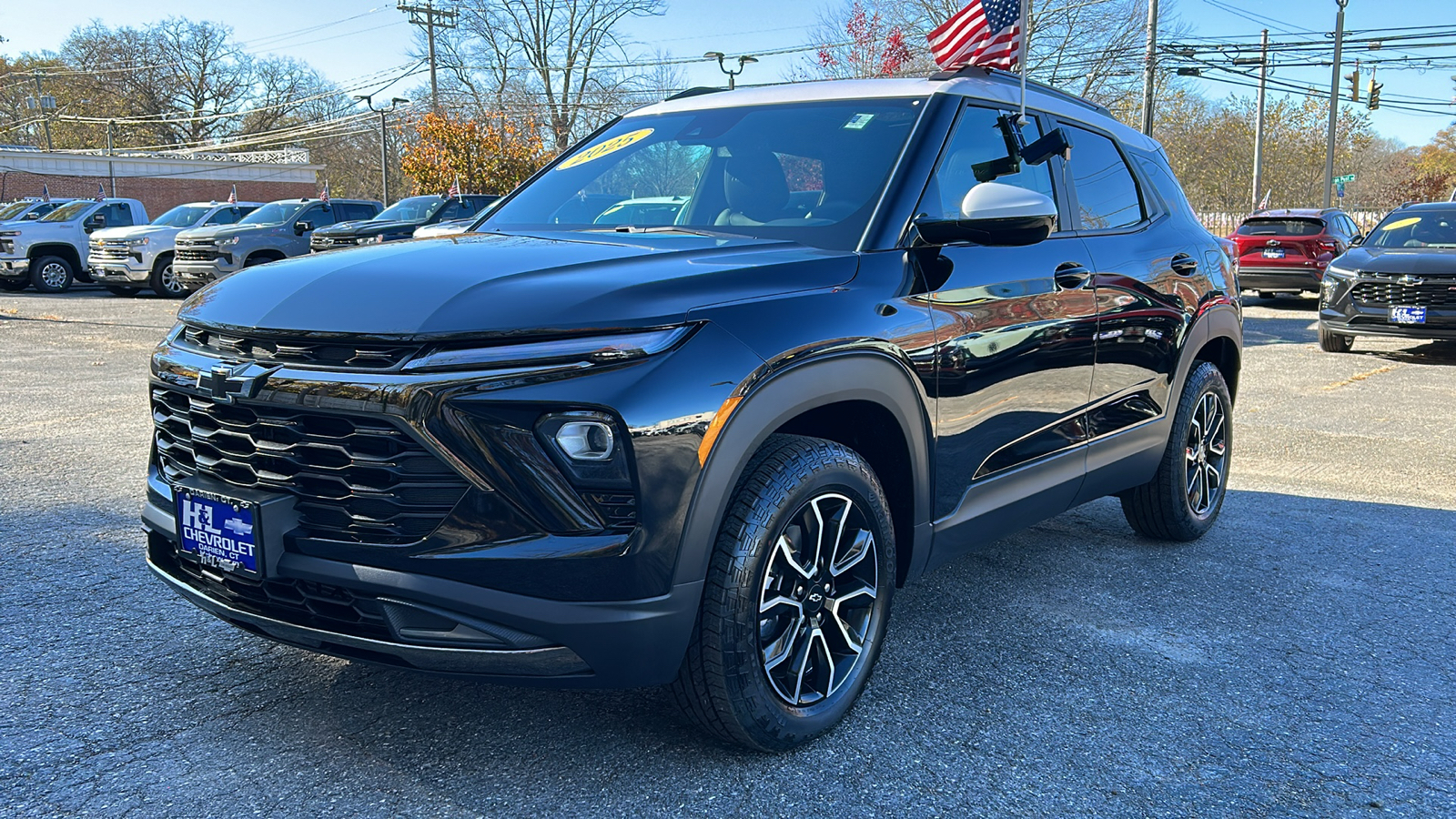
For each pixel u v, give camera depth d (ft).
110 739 8.25
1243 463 19.95
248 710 8.81
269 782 7.69
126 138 224.94
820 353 7.91
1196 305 13.67
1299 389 28.91
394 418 6.83
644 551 7.05
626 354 7.01
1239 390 28.68
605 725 8.70
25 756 7.95
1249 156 149.69
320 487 7.27
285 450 7.27
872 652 9.00
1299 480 18.67
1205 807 7.73
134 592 11.49
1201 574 13.29
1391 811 7.75
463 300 7.17
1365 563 13.83
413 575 6.93
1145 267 12.60
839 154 10.18
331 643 7.48
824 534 8.45
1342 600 12.40
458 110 148.66
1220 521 15.85
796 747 8.38
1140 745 8.66
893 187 9.61
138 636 10.32
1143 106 91.50
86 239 64.49
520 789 7.68
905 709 9.21
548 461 6.87
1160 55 94.43
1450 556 14.19
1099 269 11.65
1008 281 10.13
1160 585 12.82
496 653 7.00
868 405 8.61
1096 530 15.40
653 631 7.19
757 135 10.92
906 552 9.42
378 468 6.96
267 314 7.59
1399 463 19.97
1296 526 15.64
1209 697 9.64
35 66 229.66
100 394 24.80
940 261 9.46
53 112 215.10
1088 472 11.87
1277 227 56.80
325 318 7.30
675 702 7.99
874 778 8.00
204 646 10.12
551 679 7.11
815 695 8.51
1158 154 14.70
